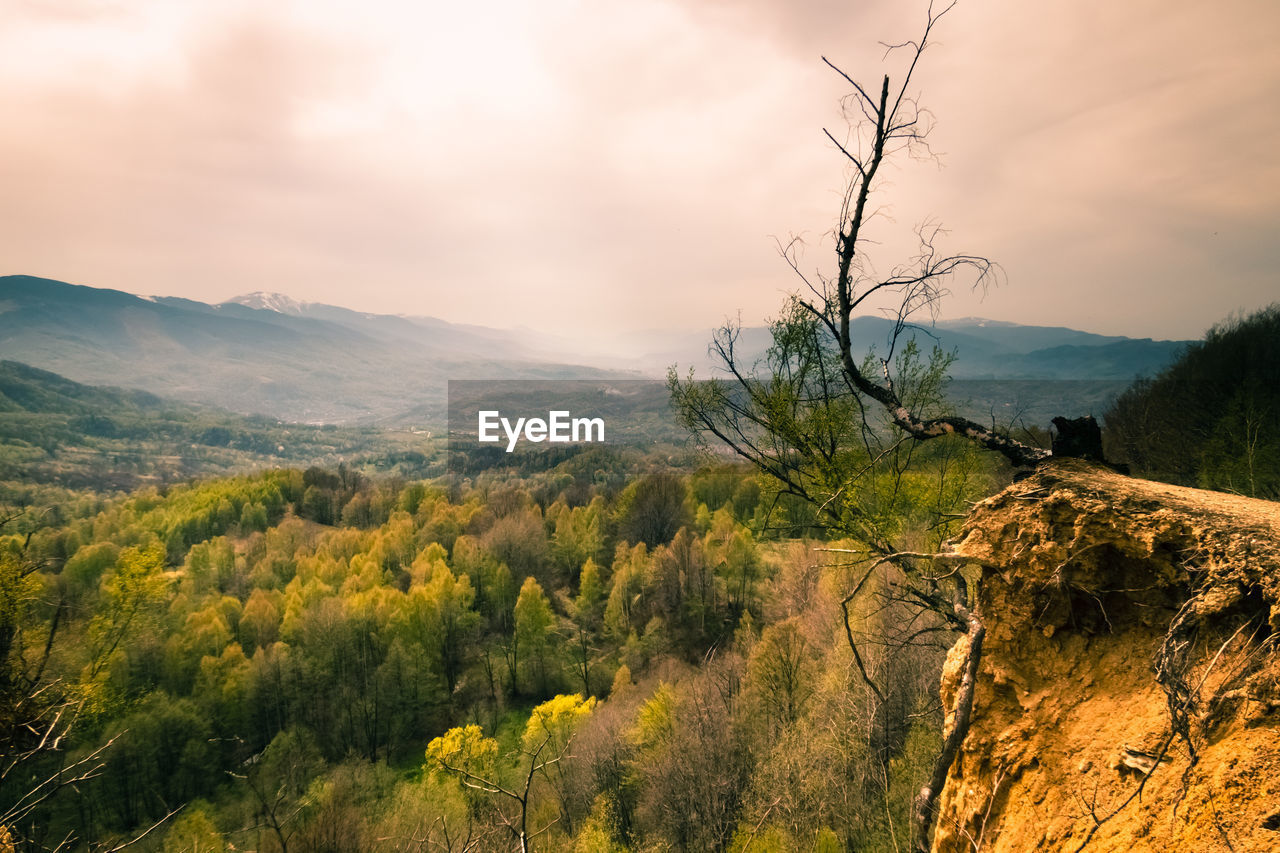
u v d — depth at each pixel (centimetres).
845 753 1680
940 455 814
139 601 2294
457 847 1831
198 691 4359
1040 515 491
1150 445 3238
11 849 1038
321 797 3400
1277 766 292
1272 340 3316
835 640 2356
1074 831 388
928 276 579
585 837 2498
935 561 594
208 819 3456
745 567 5406
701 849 2200
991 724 491
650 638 5119
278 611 5638
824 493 693
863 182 577
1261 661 336
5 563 1345
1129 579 448
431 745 3347
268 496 10106
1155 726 386
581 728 3416
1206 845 297
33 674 1515
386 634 5194
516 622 5500
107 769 3381
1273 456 1948
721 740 2598
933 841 533
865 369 691
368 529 9594
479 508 8481
